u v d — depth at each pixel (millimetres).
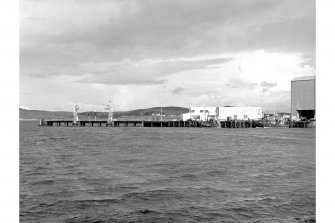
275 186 27797
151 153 55562
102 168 38188
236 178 31703
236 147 67500
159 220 18562
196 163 42750
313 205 21438
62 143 79062
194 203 22062
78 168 38250
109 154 54031
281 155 53062
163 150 60906
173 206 21312
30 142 82562
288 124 170250
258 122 174000
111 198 23312
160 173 34375
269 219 18797
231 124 172875
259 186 27812
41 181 29812
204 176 32656
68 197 23578
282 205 21469
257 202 22297
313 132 128250
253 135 109500
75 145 73062
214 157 49906
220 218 18922
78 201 22438
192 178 31500
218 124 180875
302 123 151625
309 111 151125
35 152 58031
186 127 190000
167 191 25625
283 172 35750
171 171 35750
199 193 25016
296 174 34375
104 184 28406
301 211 20219
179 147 67125
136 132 135125
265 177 32344
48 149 63938
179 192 25297
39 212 19953
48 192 25250
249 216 19344
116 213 19812
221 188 26891
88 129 174375
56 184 28406
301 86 144375
